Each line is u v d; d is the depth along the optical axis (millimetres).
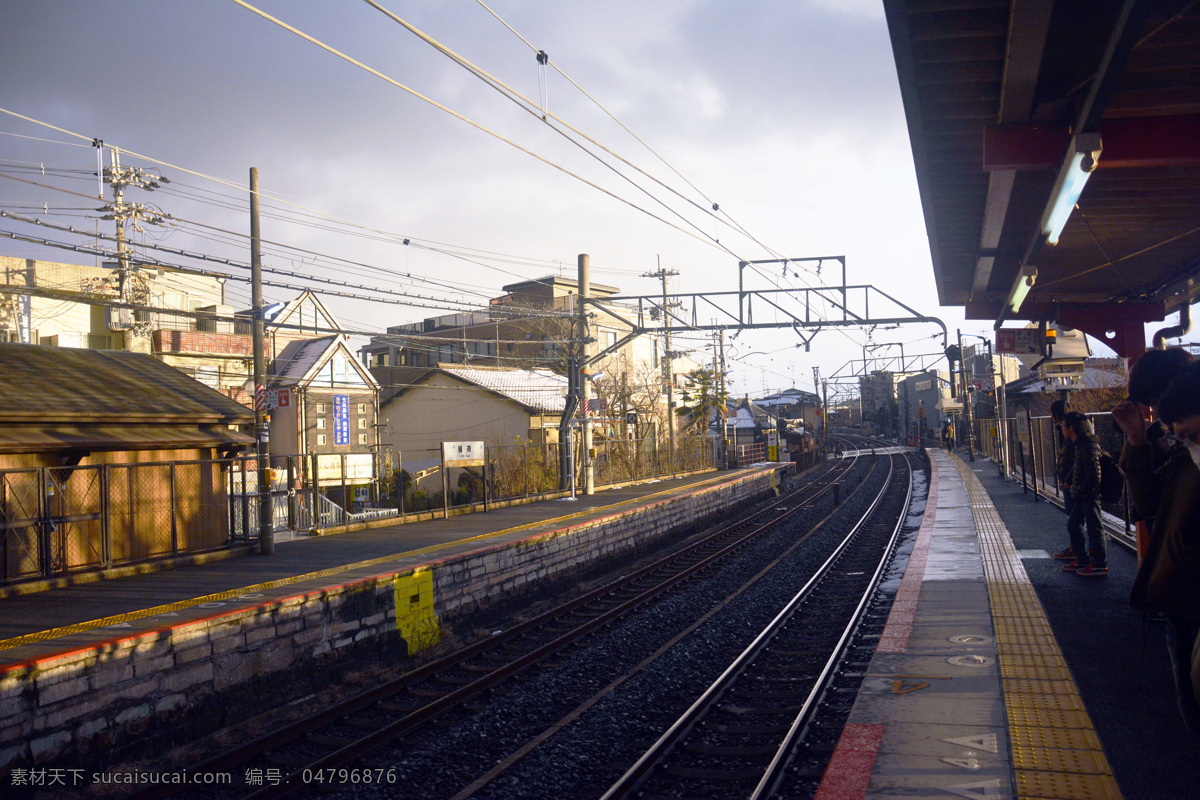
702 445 44312
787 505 33031
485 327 57656
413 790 6551
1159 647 7238
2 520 12133
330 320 43812
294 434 36281
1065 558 12070
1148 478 3832
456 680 9773
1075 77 6105
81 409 13352
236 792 6832
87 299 12797
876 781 4875
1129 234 10070
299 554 14711
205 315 14539
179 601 10203
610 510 21000
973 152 7688
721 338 46719
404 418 42938
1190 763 4789
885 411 109562
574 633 11664
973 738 5438
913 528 22094
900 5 5020
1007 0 5141
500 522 18906
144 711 8133
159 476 14438
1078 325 13430
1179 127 6512
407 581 11859
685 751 6781
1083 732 5383
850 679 8227
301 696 9914
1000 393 40156
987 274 11766
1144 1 4047
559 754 6969
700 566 17781
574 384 26391
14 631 8758
